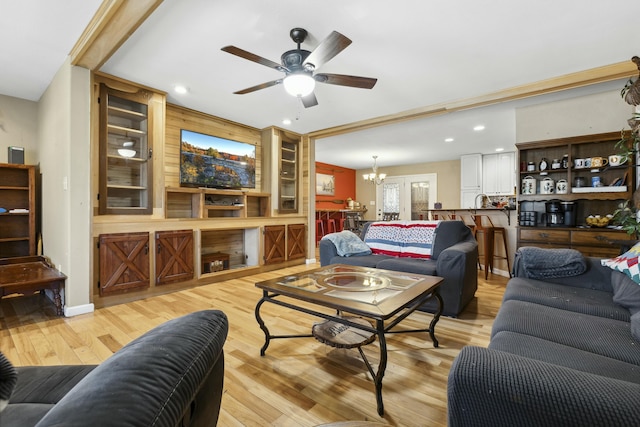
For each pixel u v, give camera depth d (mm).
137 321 2627
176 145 3980
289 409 1498
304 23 2162
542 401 655
